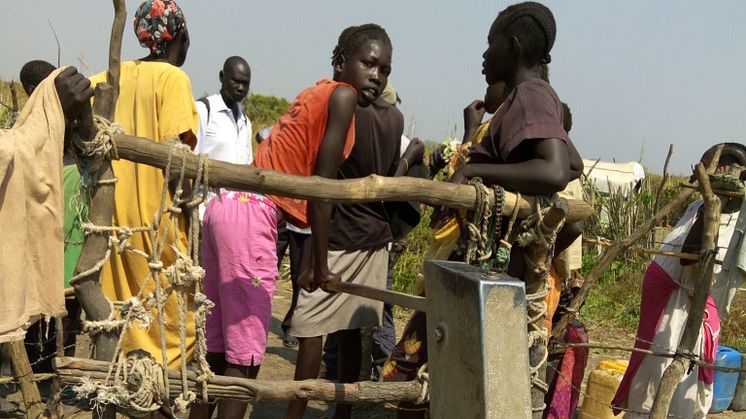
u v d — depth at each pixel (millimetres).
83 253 2195
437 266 2146
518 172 2570
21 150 1989
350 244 3809
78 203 2309
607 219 11758
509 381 1931
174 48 3873
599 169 13008
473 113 4125
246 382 2283
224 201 3328
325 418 4566
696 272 3988
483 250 2561
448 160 4602
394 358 3041
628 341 7863
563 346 3754
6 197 1975
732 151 4305
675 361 3709
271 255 3379
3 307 1985
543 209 2627
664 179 8844
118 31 2227
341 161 3205
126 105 3598
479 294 1920
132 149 2148
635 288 9633
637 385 4172
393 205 4023
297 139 3178
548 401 4340
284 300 7781
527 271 2730
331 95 3111
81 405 3439
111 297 3469
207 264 3436
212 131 6488
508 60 2988
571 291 4414
